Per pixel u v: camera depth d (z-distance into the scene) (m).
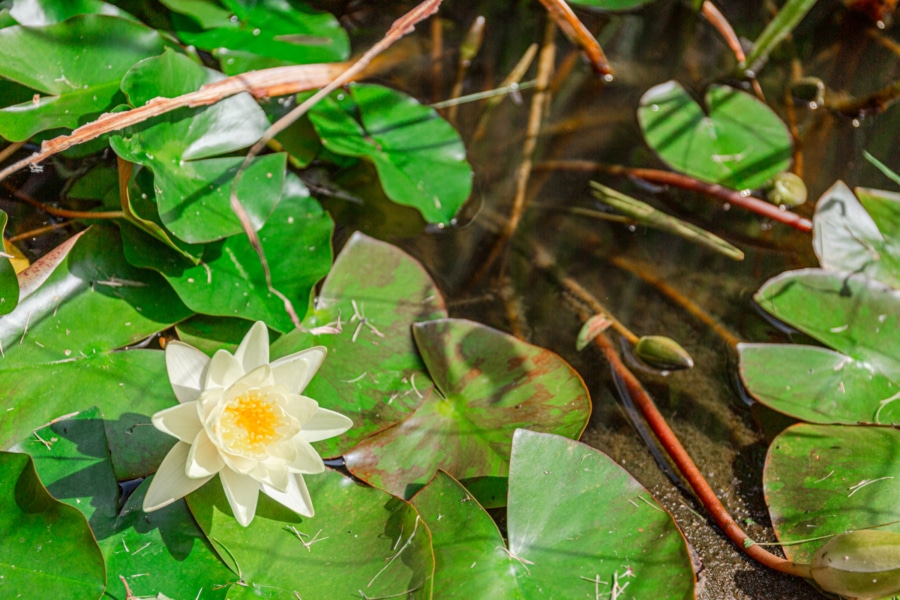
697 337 2.01
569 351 1.99
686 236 2.04
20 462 1.86
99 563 1.86
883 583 1.88
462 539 1.89
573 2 2.13
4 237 1.95
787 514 1.93
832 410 1.96
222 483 1.88
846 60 2.14
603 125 2.09
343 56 2.05
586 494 1.91
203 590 1.87
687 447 1.97
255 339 1.88
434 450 1.93
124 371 1.91
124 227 1.94
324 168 2.03
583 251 2.04
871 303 2.00
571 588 1.88
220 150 1.97
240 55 2.03
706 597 1.91
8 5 1.97
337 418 1.88
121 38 1.98
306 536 1.89
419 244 2.02
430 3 1.98
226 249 1.96
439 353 1.96
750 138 2.07
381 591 1.87
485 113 2.08
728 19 2.16
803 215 2.06
